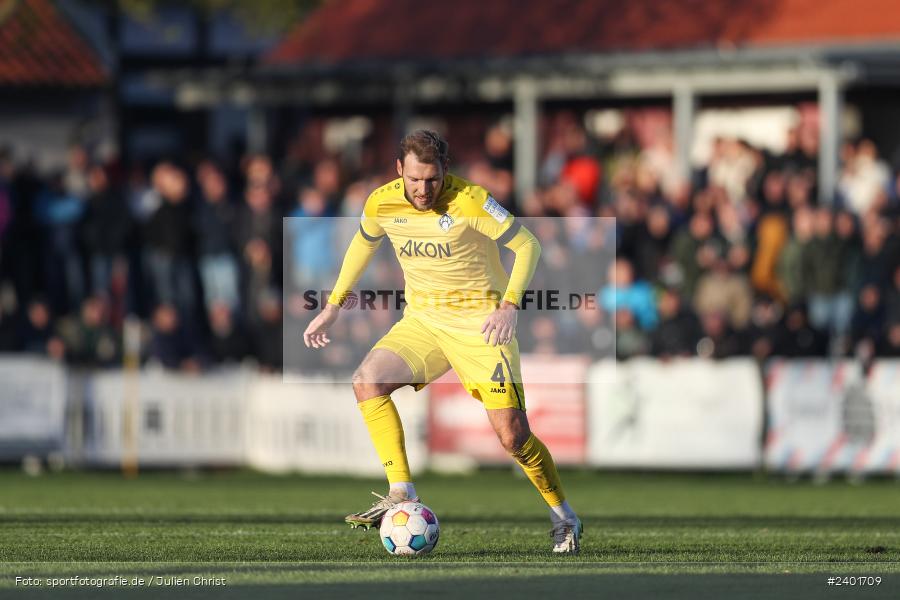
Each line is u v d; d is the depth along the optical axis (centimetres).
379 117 9238
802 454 5875
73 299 7069
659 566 2717
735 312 6184
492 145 7819
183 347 6575
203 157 8112
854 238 6362
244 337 6538
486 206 2852
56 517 4009
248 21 10856
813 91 8344
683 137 8031
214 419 6278
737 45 8269
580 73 8188
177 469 6303
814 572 2639
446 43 8869
